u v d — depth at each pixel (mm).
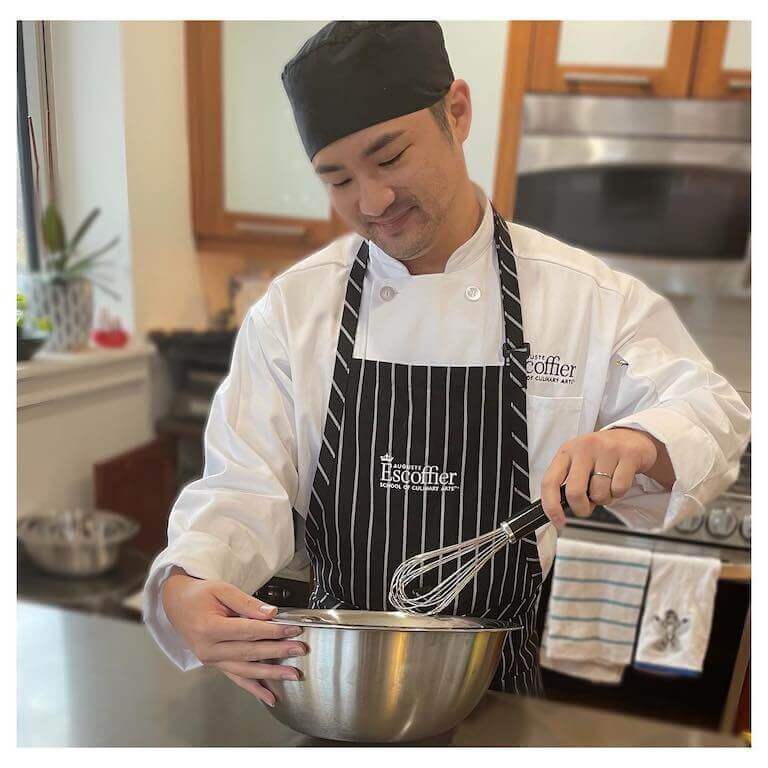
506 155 1623
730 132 1490
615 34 1506
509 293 735
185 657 659
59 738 571
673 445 615
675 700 1350
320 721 551
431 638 520
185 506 709
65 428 1359
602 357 730
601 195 1580
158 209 1755
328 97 590
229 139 1817
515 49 1556
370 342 748
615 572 1271
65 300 1482
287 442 759
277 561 701
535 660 786
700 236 1553
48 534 1350
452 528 730
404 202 627
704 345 1490
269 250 1880
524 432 727
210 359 1761
